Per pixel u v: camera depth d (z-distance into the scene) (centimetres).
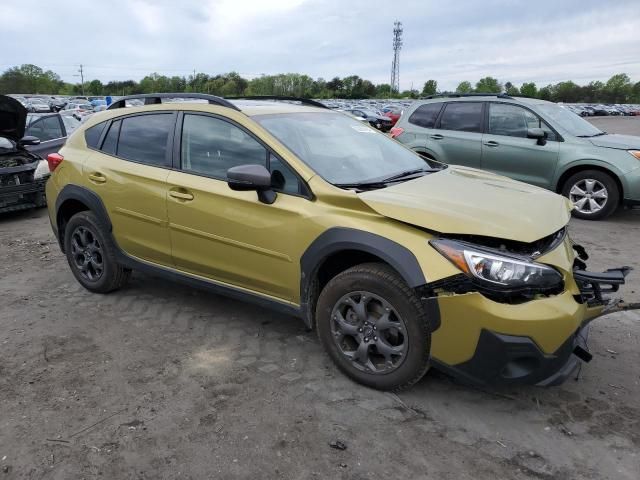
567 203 354
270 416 296
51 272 544
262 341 385
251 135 362
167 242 404
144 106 435
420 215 290
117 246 445
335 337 327
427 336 290
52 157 486
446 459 261
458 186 351
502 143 809
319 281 338
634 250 609
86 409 304
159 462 261
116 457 264
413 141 901
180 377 337
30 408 305
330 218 315
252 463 260
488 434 280
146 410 302
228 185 345
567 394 315
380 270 300
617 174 723
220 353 368
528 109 799
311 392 319
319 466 257
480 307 269
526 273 270
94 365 353
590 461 259
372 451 267
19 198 798
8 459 263
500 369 275
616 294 466
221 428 286
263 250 347
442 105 887
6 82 13062
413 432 281
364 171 368
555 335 269
